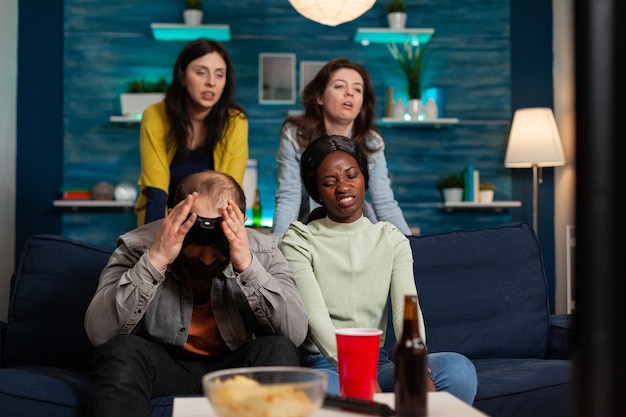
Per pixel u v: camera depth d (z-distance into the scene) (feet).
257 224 14.97
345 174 6.65
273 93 16.10
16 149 15.56
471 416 3.70
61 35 15.79
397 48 16.35
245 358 5.67
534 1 16.51
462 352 7.80
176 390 5.82
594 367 1.30
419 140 16.30
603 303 1.28
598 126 1.25
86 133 15.79
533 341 8.10
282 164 8.96
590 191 1.27
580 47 1.26
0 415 5.64
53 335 7.16
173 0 16.05
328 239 6.73
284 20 16.20
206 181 5.73
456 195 15.90
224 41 16.11
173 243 5.52
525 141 15.20
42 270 7.38
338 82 8.90
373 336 4.10
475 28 16.48
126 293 5.59
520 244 8.48
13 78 15.29
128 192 15.34
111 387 5.10
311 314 6.29
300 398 3.00
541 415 6.64
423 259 8.03
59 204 15.06
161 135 10.03
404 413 3.62
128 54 15.92
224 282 6.07
